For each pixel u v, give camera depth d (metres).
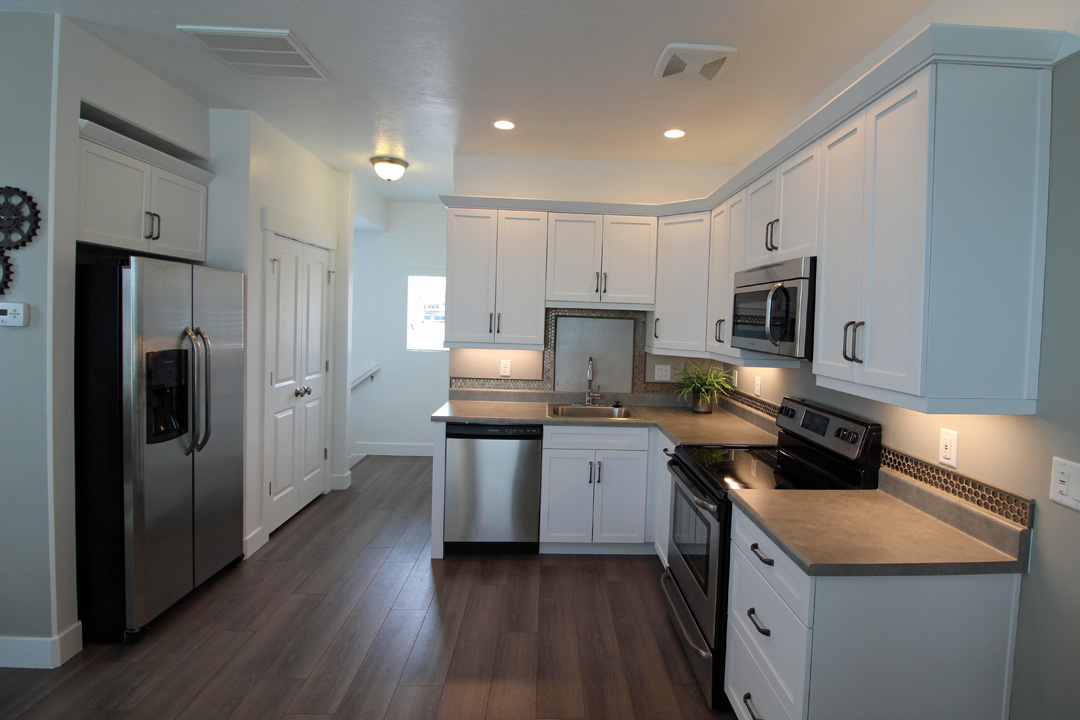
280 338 3.53
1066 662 1.35
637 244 3.57
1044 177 1.42
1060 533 1.37
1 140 2.09
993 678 1.47
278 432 3.56
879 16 1.93
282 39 2.22
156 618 2.54
